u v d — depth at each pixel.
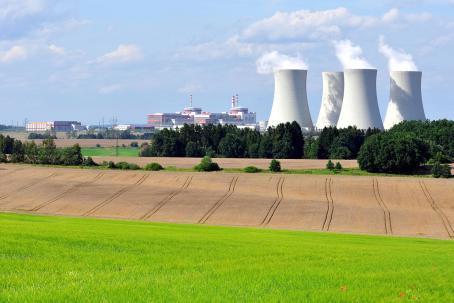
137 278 28.61
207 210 105.31
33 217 80.81
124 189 123.88
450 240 75.44
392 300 24.75
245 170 153.38
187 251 39.78
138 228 64.31
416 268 34.12
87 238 44.12
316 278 29.20
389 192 122.81
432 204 113.50
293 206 109.06
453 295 26.34
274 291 25.86
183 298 24.09
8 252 36.25
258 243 48.38
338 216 101.25
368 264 35.44
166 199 114.00
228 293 25.12
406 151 151.00
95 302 23.30
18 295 24.23
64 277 28.59
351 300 24.59
